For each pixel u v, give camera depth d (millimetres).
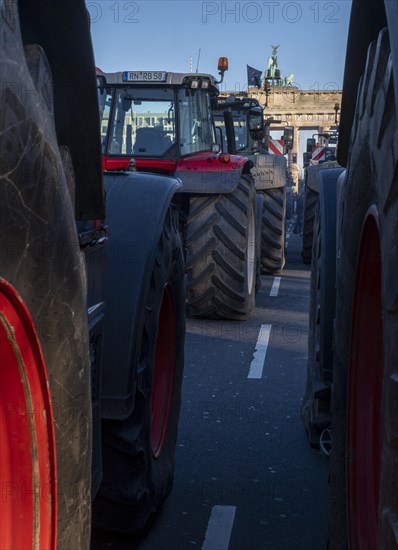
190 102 8766
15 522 1856
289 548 3371
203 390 5922
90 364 2336
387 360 1693
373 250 2342
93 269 2502
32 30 1955
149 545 3352
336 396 2768
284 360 6945
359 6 2299
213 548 3352
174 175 8227
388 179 1762
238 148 13430
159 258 3344
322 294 3998
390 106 1802
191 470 4246
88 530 2168
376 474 2508
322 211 4129
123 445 3068
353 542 2469
